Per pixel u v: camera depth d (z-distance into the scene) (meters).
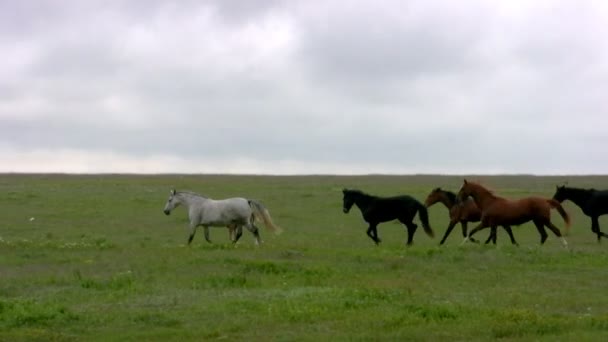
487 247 23.77
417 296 15.78
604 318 13.31
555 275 18.83
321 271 18.84
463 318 13.49
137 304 14.88
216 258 20.88
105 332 12.75
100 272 19.16
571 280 18.09
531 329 12.59
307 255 22.06
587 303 15.28
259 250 23.09
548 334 12.38
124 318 13.60
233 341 12.03
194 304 14.80
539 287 17.12
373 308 14.38
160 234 31.83
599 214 27.94
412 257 21.73
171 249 23.39
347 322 13.15
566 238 30.89
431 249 22.97
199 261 20.33
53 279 17.73
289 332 12.55
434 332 12.43
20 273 19.11
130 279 17.61
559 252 22.89
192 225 25.72
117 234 31.50
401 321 13.25
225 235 31.81
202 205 25.72
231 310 14.16
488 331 12.44
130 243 27.66
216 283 17.08
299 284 17.34
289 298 15.18
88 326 13.14
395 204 26.00
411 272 19.25
